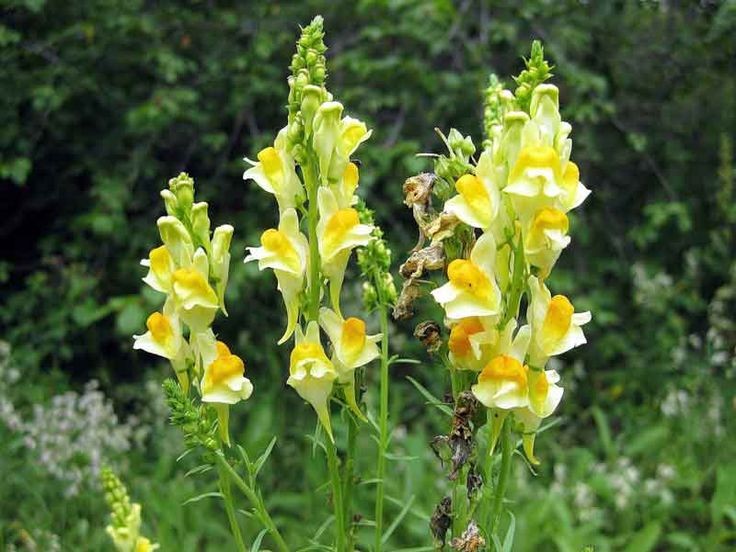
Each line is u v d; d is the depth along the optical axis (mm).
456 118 744
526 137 197
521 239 201
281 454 632
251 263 696
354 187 226
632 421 721
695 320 867
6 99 709
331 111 212
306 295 221
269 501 563
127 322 648
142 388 735
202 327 224
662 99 835
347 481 229
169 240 223
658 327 811
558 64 720
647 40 816
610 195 822
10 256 826
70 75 716
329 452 221
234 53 749
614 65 808
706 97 845
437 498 541
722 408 696
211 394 220
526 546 520
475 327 205
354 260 541
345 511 231
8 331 741
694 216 850
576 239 803
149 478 601
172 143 777
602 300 772
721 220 844
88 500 561
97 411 627
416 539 519
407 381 708
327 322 220
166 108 704
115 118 759
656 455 664
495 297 202
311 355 214
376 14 744
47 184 803
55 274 780
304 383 216
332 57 750
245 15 750
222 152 783
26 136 742
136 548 214
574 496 592
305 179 218
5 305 809
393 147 709
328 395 218
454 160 222
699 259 820
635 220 839
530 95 206
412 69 713
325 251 215
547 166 193
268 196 733
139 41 728
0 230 805
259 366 734
